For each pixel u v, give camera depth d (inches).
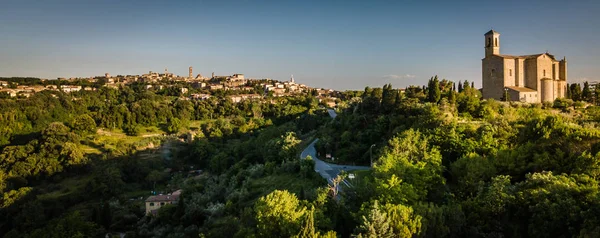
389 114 4232.3
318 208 1926.7
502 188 1779.0
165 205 3464.6
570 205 1518.2
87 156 5536.4
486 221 1712.6
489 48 4621.1
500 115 3444.9
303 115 7564.0
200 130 7445.9
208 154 6023.6
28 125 6796.3
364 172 2952.8
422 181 2049.7
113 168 5059.1
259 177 3644.2
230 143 6520.7
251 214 2345.0
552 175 1845.5
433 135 2849.4
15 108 7249.0
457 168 2313.0
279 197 1905.8
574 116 3560.5
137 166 5511.8
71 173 5216.5
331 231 1622.8
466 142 2674.7
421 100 4594.0
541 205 1577.3
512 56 4559.5
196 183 4699.8
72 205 4458.7
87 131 6530.5
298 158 3814.0
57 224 3166.8
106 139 6491.1
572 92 4667.8
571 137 2193.7
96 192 4687.5
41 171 5064.0
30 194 4197.8
